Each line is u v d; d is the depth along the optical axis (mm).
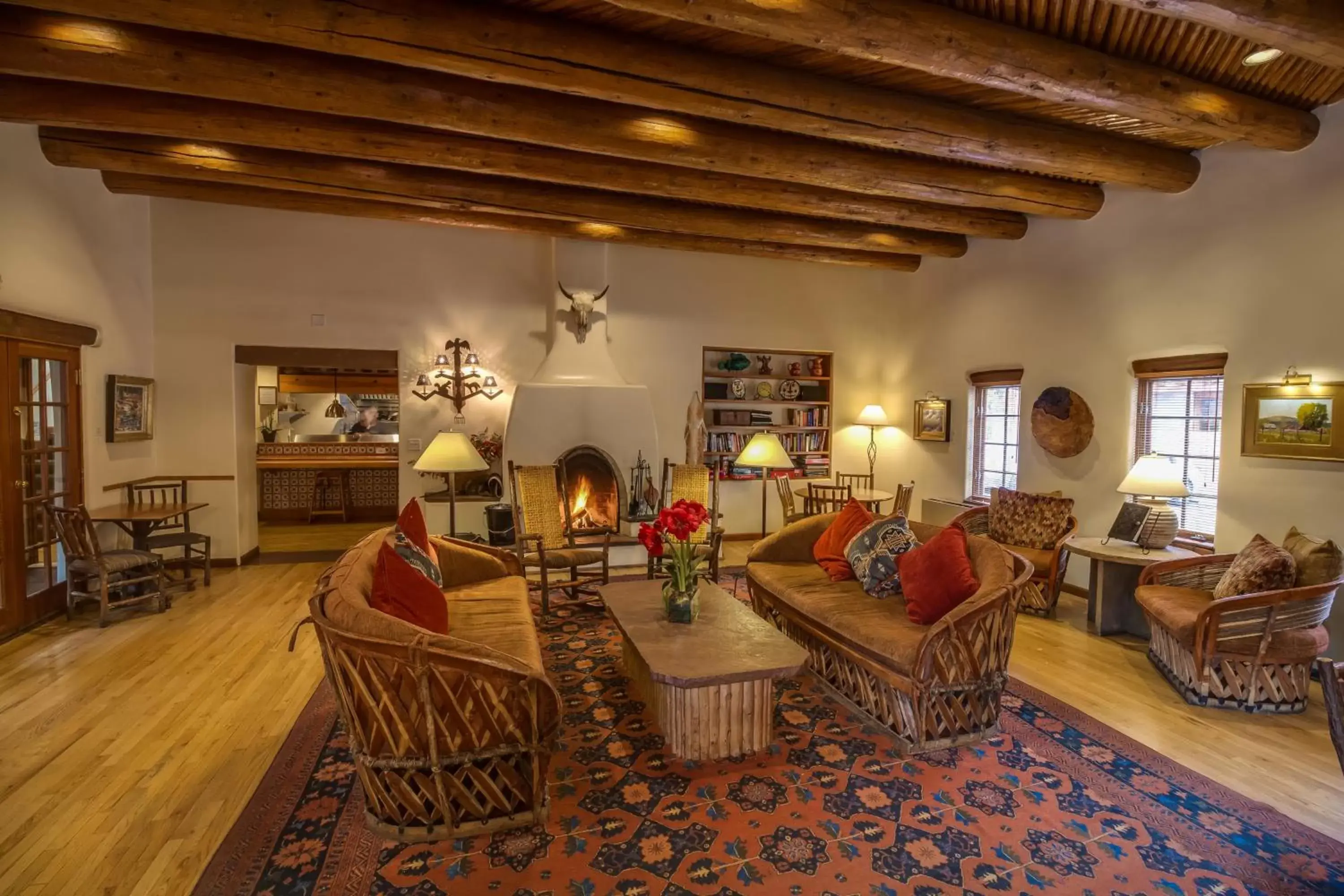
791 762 2742
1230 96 3475
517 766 2295
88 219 4918
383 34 2805
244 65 3207
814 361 7906
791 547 4406
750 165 4172
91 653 3920
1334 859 2137
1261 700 3209
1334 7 2611
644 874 2053
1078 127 4086
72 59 3031
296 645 4070
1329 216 3682
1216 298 4293
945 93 3713
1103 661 3918
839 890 1986
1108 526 5098
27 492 4352
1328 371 3691
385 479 9023
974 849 2180
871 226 6148
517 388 6145
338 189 4785
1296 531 3648
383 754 2178
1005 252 6070
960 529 3408
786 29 2664
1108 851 2174
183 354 5922
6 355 4117
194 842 2203
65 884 2004
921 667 2721
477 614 3326
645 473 6570
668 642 2949
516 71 3035
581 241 6473
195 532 5973
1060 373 5516
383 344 6383
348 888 1984
